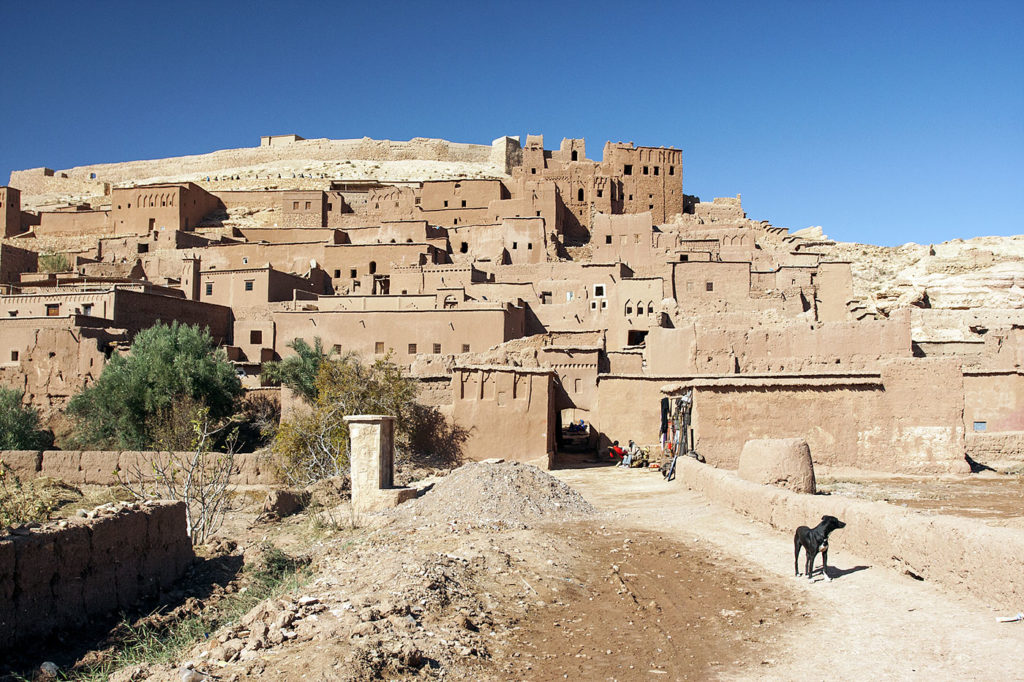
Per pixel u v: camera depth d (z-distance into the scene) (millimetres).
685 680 6988
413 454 28703
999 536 8102
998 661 6719
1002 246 64500
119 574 12398
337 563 12492
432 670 7246
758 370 32219
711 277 51438
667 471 22797
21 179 119875
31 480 25328
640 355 37062
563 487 17594
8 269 62125
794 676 6898
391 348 46500
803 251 68375
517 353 35938
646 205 79812
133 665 9180
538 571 10703
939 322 47219
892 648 7301
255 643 8039
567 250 68625
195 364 35969
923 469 21000
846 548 10820
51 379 41531
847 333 31375
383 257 62688
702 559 11203
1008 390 27156
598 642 8117
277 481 25656
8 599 10055
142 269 66750
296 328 48594
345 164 118125
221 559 15367
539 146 84125
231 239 72562
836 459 21672
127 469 26094
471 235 66625
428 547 12320
